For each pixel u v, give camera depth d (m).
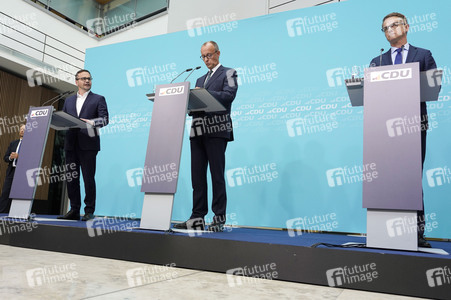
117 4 6.55
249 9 4.03
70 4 6.25
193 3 4.37
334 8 3.36
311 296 1.29
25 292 1.18
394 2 3.15
